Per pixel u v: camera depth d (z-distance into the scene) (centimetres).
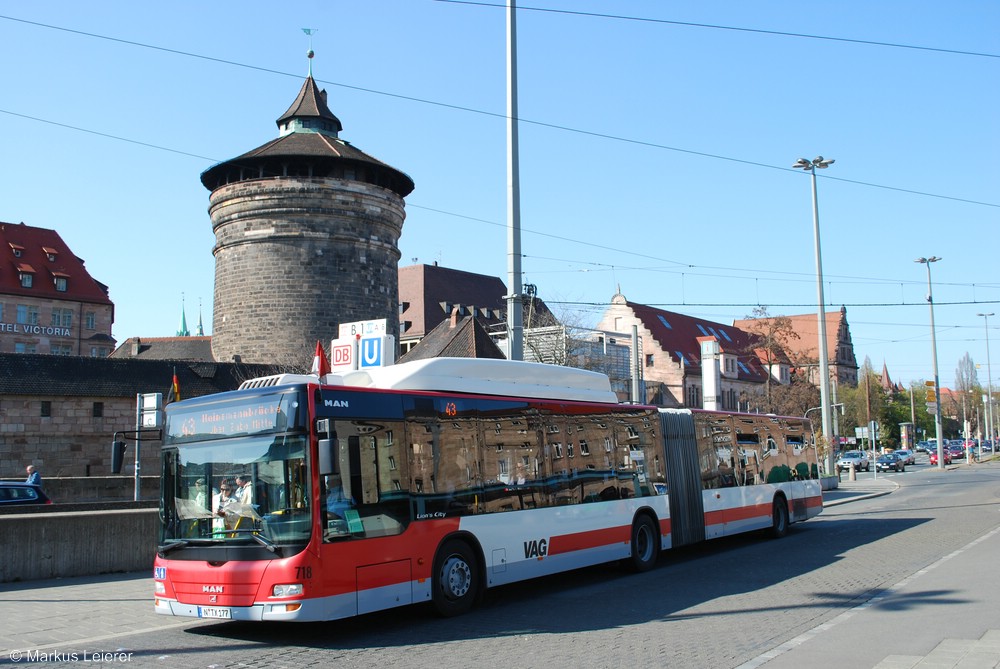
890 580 1481
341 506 1128
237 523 1127
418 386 1334
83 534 1700
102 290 10281
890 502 3538
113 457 1325
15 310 9269
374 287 4653
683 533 1912
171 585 1159
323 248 4503
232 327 4553
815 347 12262
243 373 4378
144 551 1783
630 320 8531
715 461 2095
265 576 1084
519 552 1422
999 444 13225
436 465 1291
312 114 4891
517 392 1532
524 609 1342
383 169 4722
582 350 5800
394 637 1147
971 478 5394
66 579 1656
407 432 1253
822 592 1389
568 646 1048
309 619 1070
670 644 1041
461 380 1416
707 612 1255
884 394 11800
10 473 4012
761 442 2333
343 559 1114
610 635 1109
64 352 9538
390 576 1178
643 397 6116
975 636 1016
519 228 1998
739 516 2145
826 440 4419
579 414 1642
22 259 9581
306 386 1130
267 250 4484
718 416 2153
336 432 1144
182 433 1210
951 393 18012
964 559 1695
